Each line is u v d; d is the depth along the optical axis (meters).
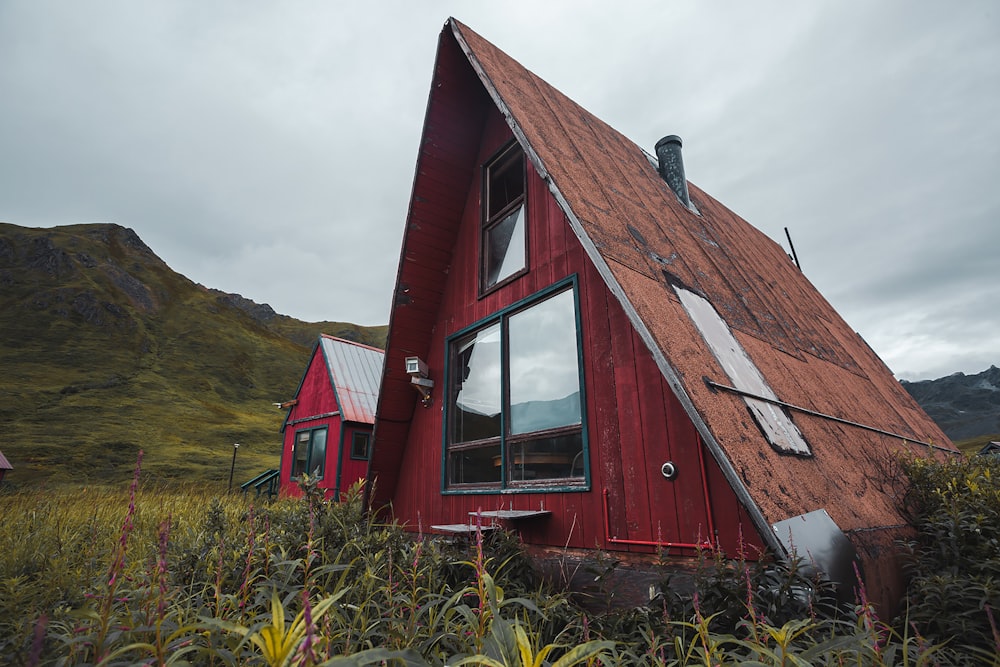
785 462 3.53
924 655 1.93
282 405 22.41
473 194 7.77
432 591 3.30
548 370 5.67
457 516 6.53
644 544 4.16
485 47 7.02
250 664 1.81
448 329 7.62
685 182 8.52
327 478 17.70
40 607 2.96
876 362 9.73
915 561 3.55
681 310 4.40
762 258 9.38
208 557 3.97
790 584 2.63
